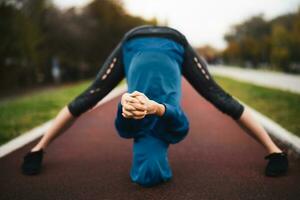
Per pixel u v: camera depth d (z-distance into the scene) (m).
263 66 64.38
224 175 4.61
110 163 5.19
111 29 50.97
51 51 43.84
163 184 4.32
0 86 33.22
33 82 38.06
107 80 4.61
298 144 5.66
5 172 4.90
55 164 5.18
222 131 7.19
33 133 7.21
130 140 6.55
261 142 4.57
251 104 11.37
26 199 4.04
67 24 44.91
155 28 4.48
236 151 5.69
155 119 3.96
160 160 4.09
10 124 8.48
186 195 4.02
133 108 3.37
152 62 4.16
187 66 4.49
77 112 4.64
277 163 4.49
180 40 4.44
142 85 4.05
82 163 5.21
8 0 33.69
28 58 35.97
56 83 39.06
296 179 4.43
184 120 4.09
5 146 6.24
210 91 4.47
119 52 4.59
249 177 4.52
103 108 10.71
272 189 4.16
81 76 47.16
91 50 48.75
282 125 7.63
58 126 4.70
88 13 49.09
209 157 5.39
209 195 4.02
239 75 35.62
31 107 11.73
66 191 4.22
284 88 16.81
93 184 4.40
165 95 4.00
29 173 4.75
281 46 47.62
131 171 4.44
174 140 4.13
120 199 3.95
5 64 33.50
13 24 34.12
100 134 7.12
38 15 39.41
